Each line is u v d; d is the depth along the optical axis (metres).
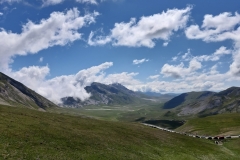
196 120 194.12
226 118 180.88
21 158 33.59
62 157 38.41
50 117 68.56
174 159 56.91
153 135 79.50
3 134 40.59
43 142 42.78
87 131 61.31
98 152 46.12
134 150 54.84
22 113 63.62
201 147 79.81
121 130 74.81
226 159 71.25
